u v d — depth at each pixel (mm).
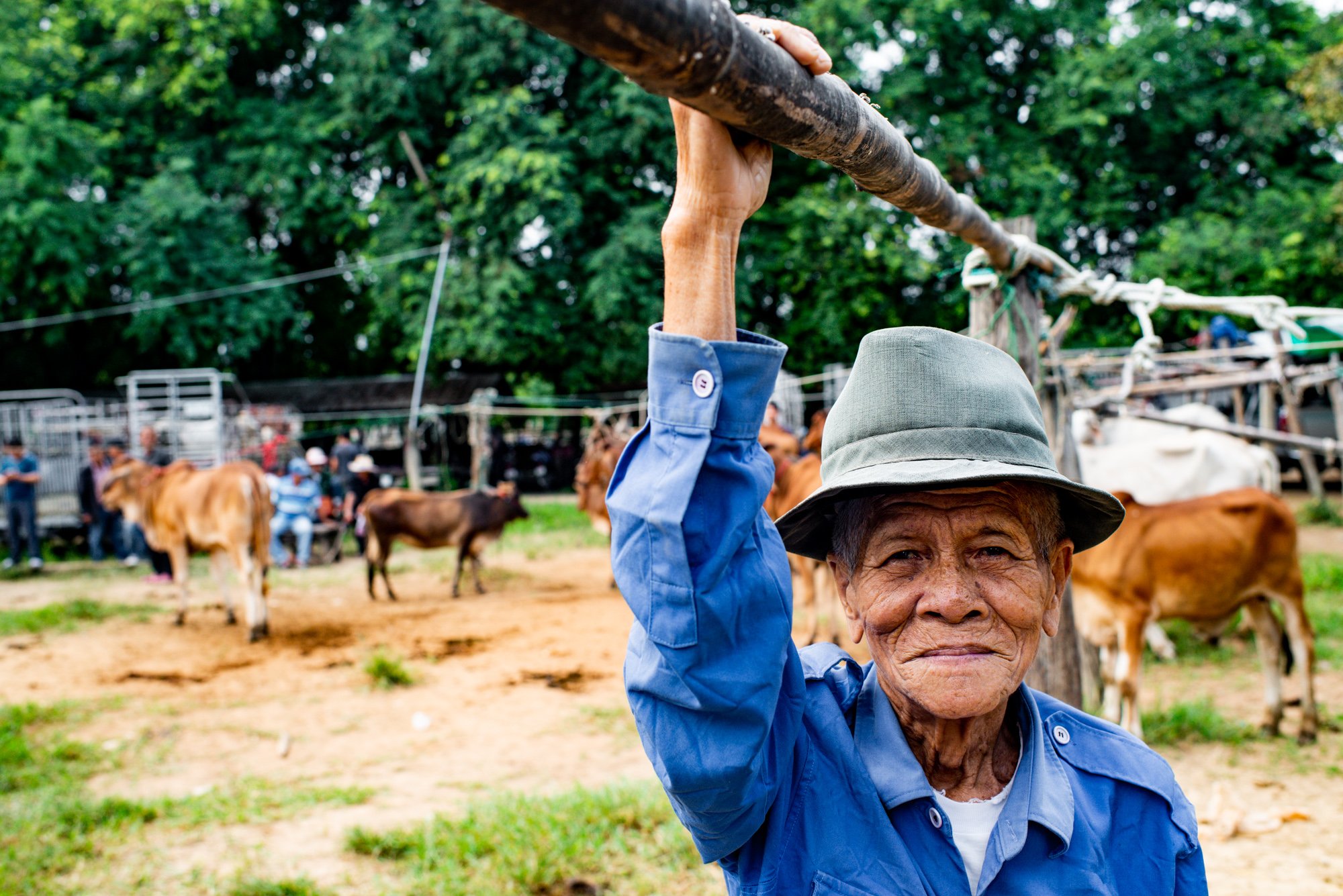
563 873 4039
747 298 19406
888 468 1234
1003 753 1358
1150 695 6453
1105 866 1271
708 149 1108
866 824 1250
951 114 19484
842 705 1399
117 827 4727
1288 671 6023
